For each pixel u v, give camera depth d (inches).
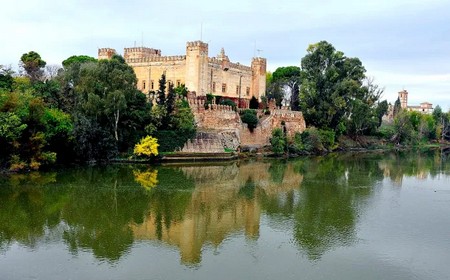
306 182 2694.4
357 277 1244.5
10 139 2513.5
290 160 3932.1
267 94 6087.6
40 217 1742.1
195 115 3865.7
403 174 3169.3
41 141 2689.5
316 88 4909.0
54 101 3216.0
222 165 3412.9
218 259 1346.0
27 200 1990.7
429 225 1744.6
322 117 4904.0
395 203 2128.4
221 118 4003.4
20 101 2596.0
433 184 2726.4
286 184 2605.8
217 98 4662.9
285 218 1815.9
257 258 1362.0
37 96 2987.2
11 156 2600.9
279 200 2154.3
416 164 3853.3
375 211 1957.4
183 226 1676.9
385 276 1254.9
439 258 1393.9
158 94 3890.3
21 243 1448.1
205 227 1668.3
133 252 1386.6
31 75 4347.9
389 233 1632.6
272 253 1406.3
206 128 3914.9
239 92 5034.5
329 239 1556.3
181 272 1242.0
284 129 4564.5
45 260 1304.1
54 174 2618.1
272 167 3373.5
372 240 1551.4
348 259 1371.8
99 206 1932.8
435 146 6569.9
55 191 2176.4
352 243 1517.0
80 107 3164.4
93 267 1259.8
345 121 5221.5
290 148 4296.3
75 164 3014.3
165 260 1326.3
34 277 1184.8
